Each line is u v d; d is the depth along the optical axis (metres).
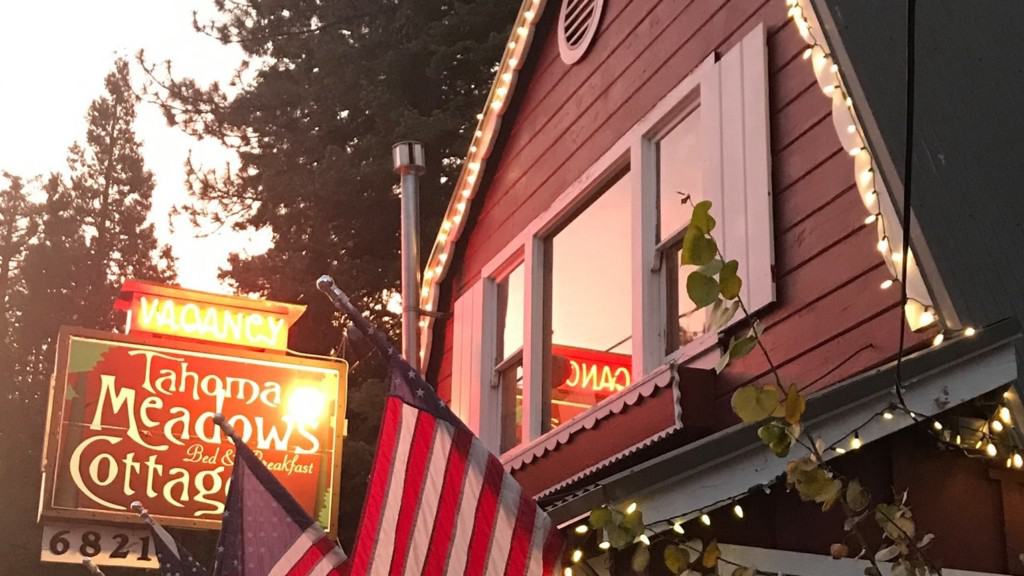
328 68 23.39
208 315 12.06
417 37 23.36
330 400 11.98
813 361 5.92
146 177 40.16
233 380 11.74
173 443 11.44
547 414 8.68
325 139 23.61
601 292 8.30
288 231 22.75
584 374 8.31
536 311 8.98
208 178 25.06
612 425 7.35
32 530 29.39
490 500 5.22
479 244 10.27
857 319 5.65
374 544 5.30
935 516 5.10
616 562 5.28
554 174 9.09
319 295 21.78
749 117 6.78
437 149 22.23
